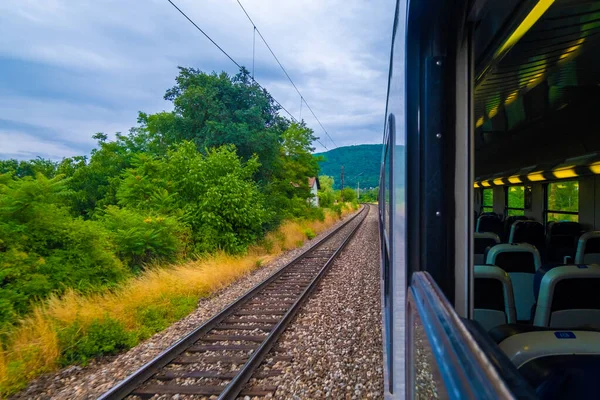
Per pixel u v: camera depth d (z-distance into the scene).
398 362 1.91
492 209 12.54
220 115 20.20
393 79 2.65
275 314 6.98
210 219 12.81
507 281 2.75
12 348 5.54
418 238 1.50
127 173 13.38
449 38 1.48
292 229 19.31
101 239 8.95
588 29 1.92
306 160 25.83
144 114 26.70
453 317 0.83
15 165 19.38
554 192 7.94
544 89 3.41
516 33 1.54
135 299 7.63
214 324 6.44
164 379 4.66
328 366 4.79
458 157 1.47
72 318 6.25
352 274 10.10
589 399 1.26
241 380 4.40
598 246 4.38
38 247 7.73
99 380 4.86
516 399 0.45
